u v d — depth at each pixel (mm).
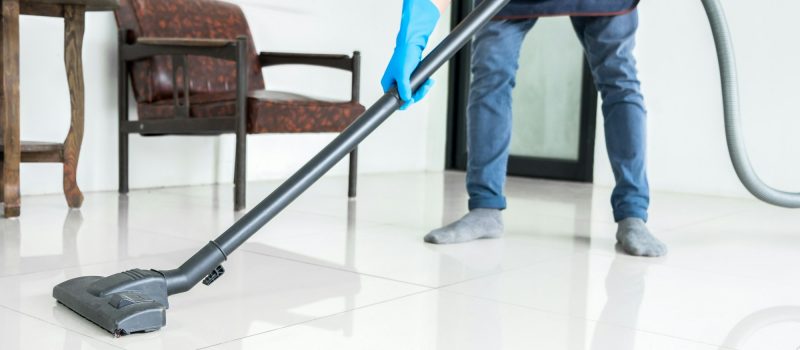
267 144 3830
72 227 2264
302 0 3893
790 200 2125
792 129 3648
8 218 2391
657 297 1611
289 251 1985
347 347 1219
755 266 1980
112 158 3227
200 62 3088
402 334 1298
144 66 2967
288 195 1321
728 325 1412
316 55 3168
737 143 2037
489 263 1910
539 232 2418
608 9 2051
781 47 3656
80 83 2602
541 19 4410
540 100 4445
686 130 3908
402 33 1310
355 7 4180
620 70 2119
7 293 1491
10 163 2393
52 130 3020
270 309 1428
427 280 1704
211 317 1362
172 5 3049
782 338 1338
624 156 2150
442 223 2562
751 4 3711
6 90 2365
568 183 4199
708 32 3824
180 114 2820
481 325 1366
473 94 2215
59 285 1410
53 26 2998
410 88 1312
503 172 2254
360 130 1312
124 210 2643
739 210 3201
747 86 3744
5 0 2340
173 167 3461
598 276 1794
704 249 2221
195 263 1343
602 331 1353
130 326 1233
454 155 4824
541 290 1643
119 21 3023
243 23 3275
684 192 3924
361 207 2906
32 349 1164
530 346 1257
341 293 1564
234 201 2736
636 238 2088
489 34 2154
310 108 2859
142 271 1344
